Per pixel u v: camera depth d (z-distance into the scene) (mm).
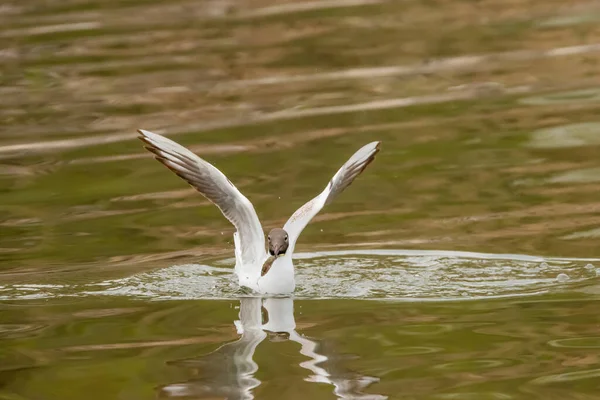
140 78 23078
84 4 30172
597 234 14648
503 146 18641
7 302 12453
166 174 18094
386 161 18172
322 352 10461
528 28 25906
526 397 9219
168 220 15930
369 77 22734
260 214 15742
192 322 11609
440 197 16531
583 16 26562
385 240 14789
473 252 14133
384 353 10406
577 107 20484
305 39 25609
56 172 18062
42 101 21859
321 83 22453
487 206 16047
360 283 13031
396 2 29125
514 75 22547
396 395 9289
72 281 13258
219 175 12273
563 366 9945
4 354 10641
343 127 19766
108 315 11898
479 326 11211
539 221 15305
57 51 25234
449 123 19953
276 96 21719
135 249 14633
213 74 23188
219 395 9312
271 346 10672
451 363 10062
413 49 24609
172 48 25234
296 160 18109
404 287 12828
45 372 10070
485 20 26797
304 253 14344
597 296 12203
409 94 21656
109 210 16344
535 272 13258
